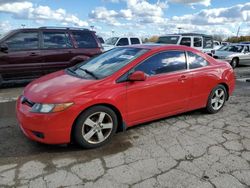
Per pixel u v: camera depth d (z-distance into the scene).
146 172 3.02
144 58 4.05
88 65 4.53
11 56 7.26
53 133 3.30
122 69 3.83
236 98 6.51
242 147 3.69
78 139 3.45
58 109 3.26
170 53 4.40
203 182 2.84
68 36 8.12
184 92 4.51
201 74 4.73
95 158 3.33
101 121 3.61
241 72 12.41
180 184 2.80
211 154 3.47
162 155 3.42
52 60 7.85
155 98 4.11
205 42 14.32
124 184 2.79
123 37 14.51
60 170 3.03
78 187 2.72
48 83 3.79
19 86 7.86
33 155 3.37
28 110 3.38
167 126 4.43
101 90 3.55
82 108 3.38
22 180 2.82
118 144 3.74
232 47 16.09
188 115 5.04
